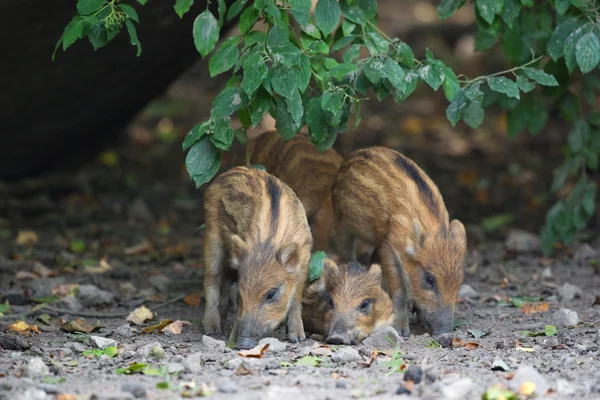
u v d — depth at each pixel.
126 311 11.45
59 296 11.89
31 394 7.24
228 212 10.16
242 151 12.28
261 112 9.58
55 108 15.09
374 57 9.62
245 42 9.59
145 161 21.05
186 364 8.26
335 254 13.65
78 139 17.16
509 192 18.84
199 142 9.77
